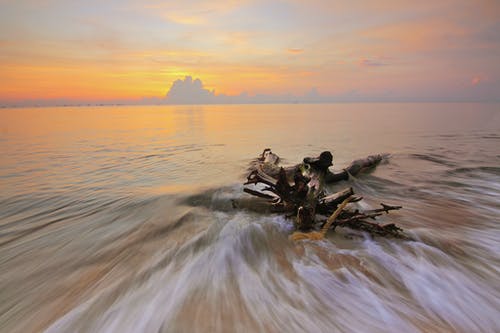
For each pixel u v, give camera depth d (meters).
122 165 10.67
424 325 2.49
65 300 2.92
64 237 4.55
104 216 5.46
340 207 4.52
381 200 6.41
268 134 22.70
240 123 37.69
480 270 3.33
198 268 3.52
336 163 10.82
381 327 2.47
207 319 2.58
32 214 5.59
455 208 5.77
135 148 15.20
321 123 35.19
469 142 15.80
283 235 4.39
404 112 67.06
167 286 3.13
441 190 7.18
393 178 8.47
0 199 6.47
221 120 45.88
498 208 5.76
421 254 3.69
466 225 4.78
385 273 3.26
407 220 5.05
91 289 3.11
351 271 3.32
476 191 7.05
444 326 2.47
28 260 3.80
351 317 2.61
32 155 12.95
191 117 58.12
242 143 17.28
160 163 11.03
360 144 16.11
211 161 11.41
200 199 6.38
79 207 5.98
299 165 7.82
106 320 2.60
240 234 4.44
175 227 4.86
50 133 24.05
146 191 7.08
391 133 21.67
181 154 13.20
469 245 3.97
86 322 2.58
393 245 3.96
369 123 33.47
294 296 2.91
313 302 2.82
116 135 22.38
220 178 8.51
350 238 4.21
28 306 2.84
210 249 4.02
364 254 3.70
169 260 3.75
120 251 4.02
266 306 2.77
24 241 4.41
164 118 54.75
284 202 5.36
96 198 6.54
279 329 2.46
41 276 3.40
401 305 2.74
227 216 5.32
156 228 4.84
